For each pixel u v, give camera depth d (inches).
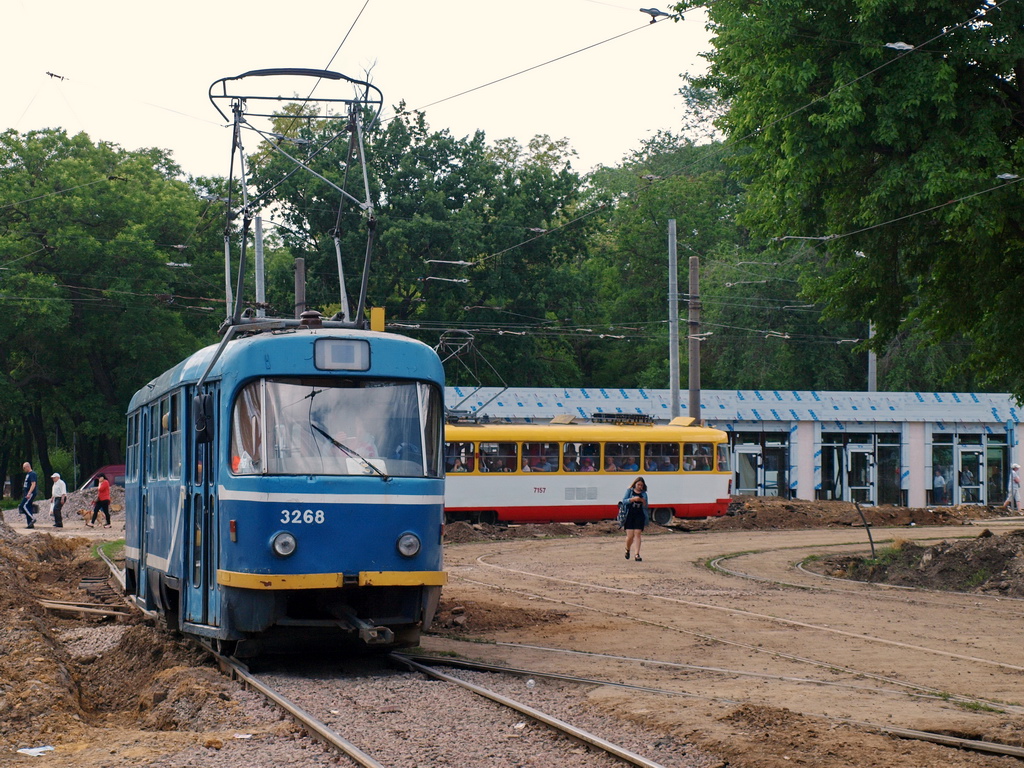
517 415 1686.8
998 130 829.8
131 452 671.8
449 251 1971.0
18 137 1993.1
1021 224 824.9
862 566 870.4
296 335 434.9
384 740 315.3
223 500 425.4
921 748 300.0
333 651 470.3
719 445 1414.9
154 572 549.6
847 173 864.9
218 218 2098.9
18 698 372.5
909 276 949.2
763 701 374.9
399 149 2025.1
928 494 1924.2
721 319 2352.4
